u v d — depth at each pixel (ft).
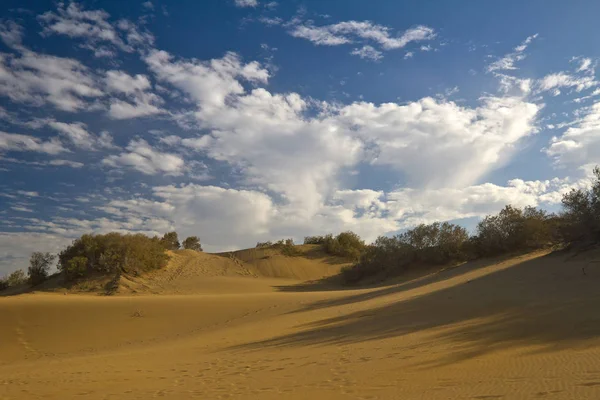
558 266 87.76
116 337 87.35
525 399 24.27
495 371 31.89
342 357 43.78
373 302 92.58
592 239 98.78
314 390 31.45
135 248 205.16
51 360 66.80
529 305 59.31
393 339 51.11
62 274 203.72
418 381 31.32
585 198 100.73
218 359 49.96
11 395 35.55
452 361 36.86
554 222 134.31
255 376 38.52
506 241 140.36
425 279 134.10
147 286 185.98
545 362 32.78
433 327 55.31
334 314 82.38
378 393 29.07
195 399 31.17
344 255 276.62
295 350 51.88
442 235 176.14
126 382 39.58
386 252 192.13
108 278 190.08
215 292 182.09
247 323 88.74
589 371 28.68
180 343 71.82
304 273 246.47
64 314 100.53
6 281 263.90
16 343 83.46
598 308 50.39
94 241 201.26
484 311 60.75
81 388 37.55
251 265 251.60
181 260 241.76
